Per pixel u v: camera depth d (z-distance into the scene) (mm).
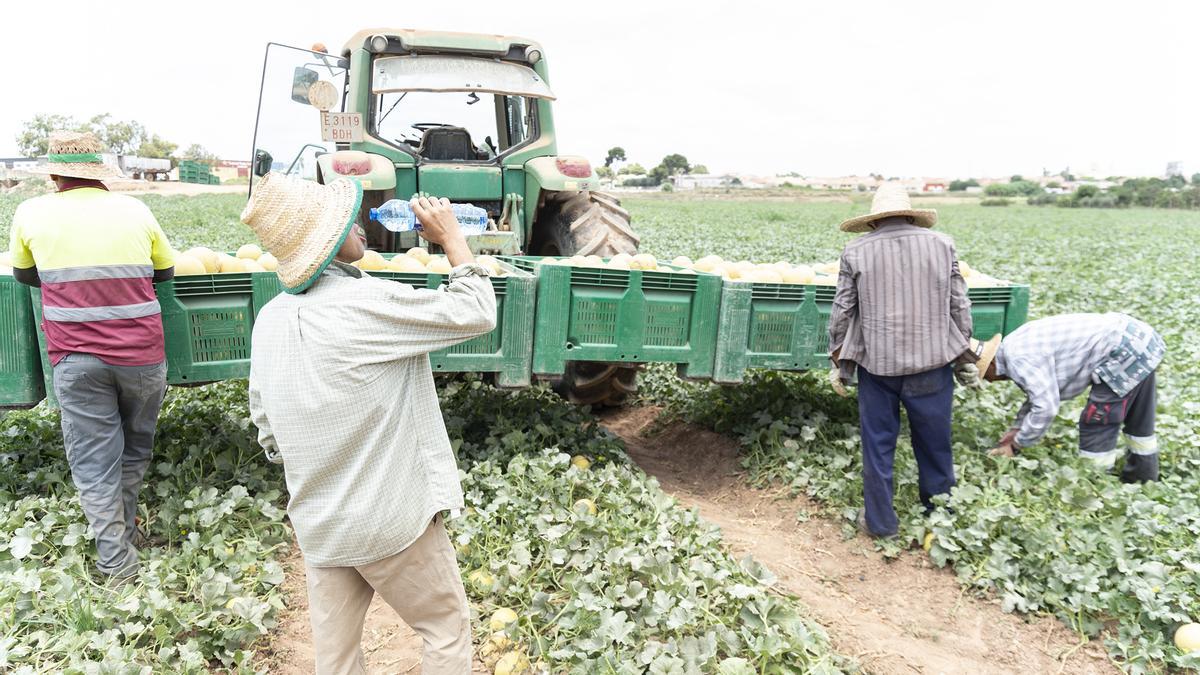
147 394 3729
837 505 4656
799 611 3699
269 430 2424
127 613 3268
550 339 4688
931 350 4078
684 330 4930
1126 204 75188
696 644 3119
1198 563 3725
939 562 4023
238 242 18281
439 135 6762
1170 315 10859
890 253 4090
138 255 3592
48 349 3531
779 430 5359
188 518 3955
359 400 2240
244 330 4391
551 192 6613
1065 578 3684
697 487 5324
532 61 6590
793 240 24766
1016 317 5605
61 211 3461
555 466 4555
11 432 5137
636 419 6684
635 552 3639
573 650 3156
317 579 2426
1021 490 4449
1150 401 4652
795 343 5133
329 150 6672
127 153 67188
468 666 2568
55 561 3693
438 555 2455
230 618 3350
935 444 4320
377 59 6285
